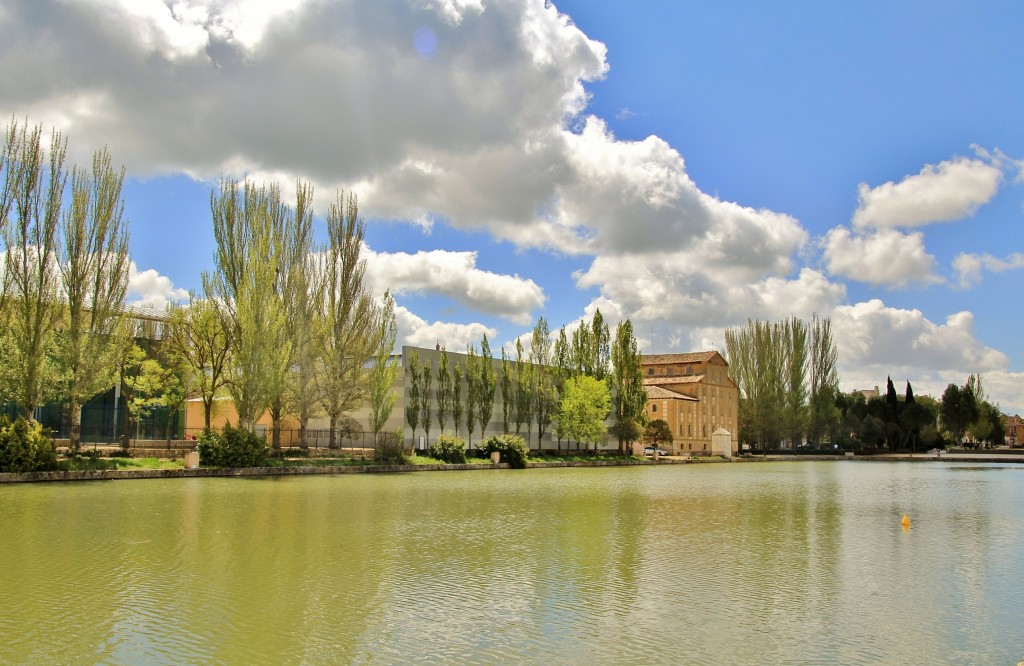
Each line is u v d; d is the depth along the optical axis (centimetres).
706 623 1248
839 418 11019
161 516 2353
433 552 1845
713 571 1683
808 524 2608
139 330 5362
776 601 1412
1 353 3603
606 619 1256
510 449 6288
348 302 5309
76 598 1308
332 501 2972
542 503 3148
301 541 1953
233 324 4728
